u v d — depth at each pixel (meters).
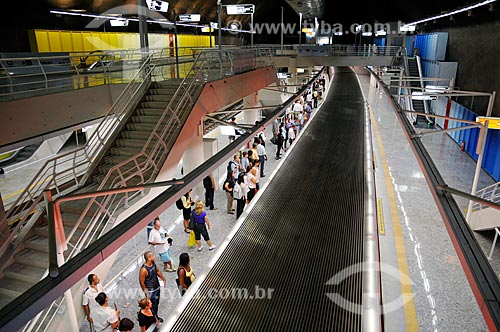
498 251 8.08
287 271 4.59
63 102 7.92
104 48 17.38
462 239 2.93
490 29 14.23
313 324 3.70
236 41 38.94
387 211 9.42
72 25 20.06
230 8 19.14
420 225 8.70
